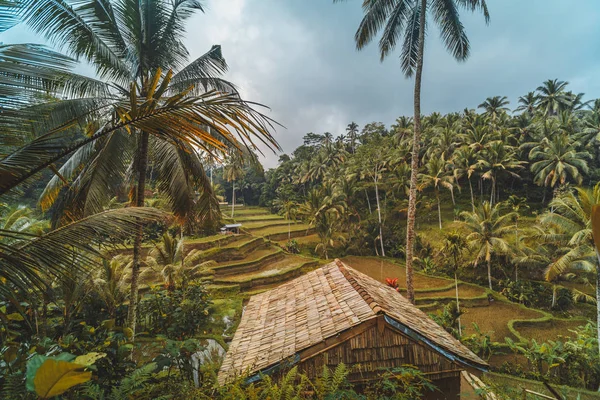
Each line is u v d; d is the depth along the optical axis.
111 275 10.30
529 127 35.66
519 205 30.56
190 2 8.23
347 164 43.31
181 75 8.68
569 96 38.78
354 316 4.86
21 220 9.63
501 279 23.91
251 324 6.42
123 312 10.52
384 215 36.47
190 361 4.06
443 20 12.41
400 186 35.66
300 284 7.63
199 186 9.23
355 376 4.44
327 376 3.02
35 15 3.83
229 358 5.13
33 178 3.01
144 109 2.49
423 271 26.02
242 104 2.54
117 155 7.05
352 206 35.91
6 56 2.63
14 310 5.43
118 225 3.04
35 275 2.54
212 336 11.83
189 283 14.12
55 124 5.29
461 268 25.70
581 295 20.78
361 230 33.84
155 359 3.27
